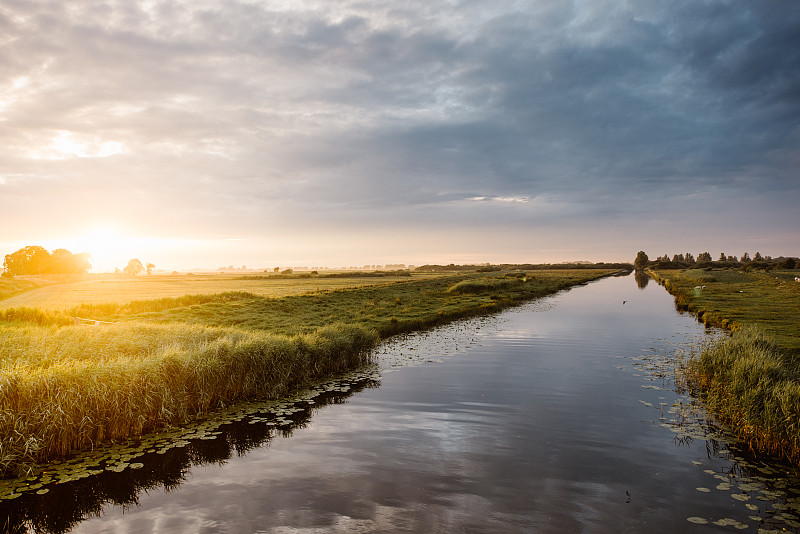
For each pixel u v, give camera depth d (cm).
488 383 1795
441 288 7525
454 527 789
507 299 5369
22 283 10212
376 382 1859
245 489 951
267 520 825
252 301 4769
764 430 1115
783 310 3450
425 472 1011
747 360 1521
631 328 3222
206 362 1547
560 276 12725
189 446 1203
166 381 1415
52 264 18000
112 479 1014
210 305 4412
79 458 1128
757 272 11975
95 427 1206
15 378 1134
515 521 805
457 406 1506
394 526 795
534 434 1238
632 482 954
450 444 1175
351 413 1456
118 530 809
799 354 1848
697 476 981
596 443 1168
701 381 1703
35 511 881
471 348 2567
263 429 1323
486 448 1143
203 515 851
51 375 1194
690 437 1207
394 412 1459
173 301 4525
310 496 912
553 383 1778
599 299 5797
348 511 849
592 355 2311
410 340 2892
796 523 795
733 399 1294
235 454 1144
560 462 1055
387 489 934
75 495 941
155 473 1045
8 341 1947
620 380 1809
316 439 1233
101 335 2170
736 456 1087
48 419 1113
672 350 2414
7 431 1041
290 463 1077
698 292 5416
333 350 2073
